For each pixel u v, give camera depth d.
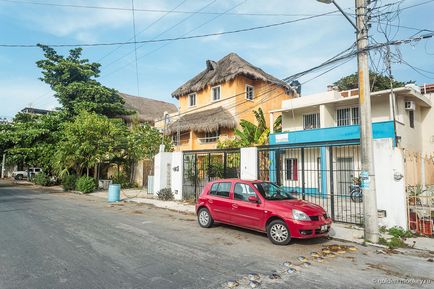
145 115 36.72
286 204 7.91
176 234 8.67
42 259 6.15
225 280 5.12
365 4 8.43
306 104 21.47
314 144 11.40
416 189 10.34
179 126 26.28
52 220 10.68
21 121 32.28
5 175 51.25
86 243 7.46
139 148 24.94
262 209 8.09
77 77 31.09
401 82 29.52
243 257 6.49
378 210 9.36
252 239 8.17
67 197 19.66
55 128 29.06
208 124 23.97
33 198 18.44
